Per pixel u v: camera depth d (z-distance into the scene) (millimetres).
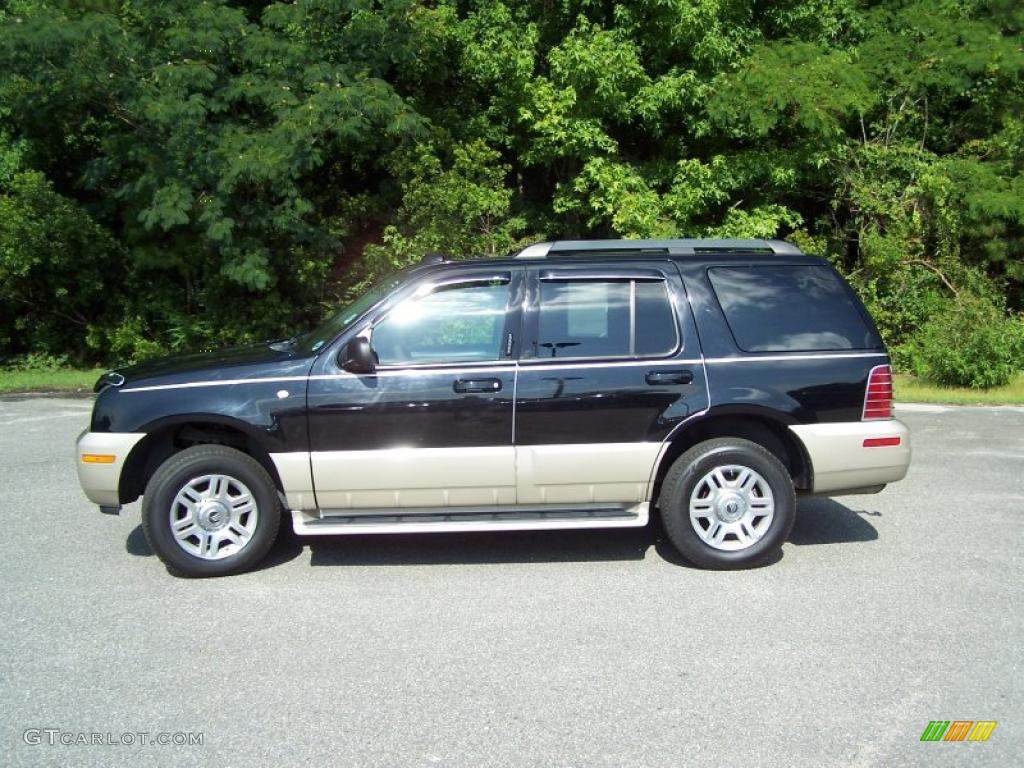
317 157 12484
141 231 14102
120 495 5359
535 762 3377
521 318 5426
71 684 4016
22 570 5496
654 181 14617
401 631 4582
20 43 11773
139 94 12398
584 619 4723
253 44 12578
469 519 5383
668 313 5496
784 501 5418
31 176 14039
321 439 5266
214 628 4629
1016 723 3658
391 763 3379
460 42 14766
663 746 3484
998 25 15961
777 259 5684
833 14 15266
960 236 15008
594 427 5355
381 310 5406
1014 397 11906
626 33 14008
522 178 16578
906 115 15562
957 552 5781
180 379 5332
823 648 4352
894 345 14984
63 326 15969
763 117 13367
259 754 3443
